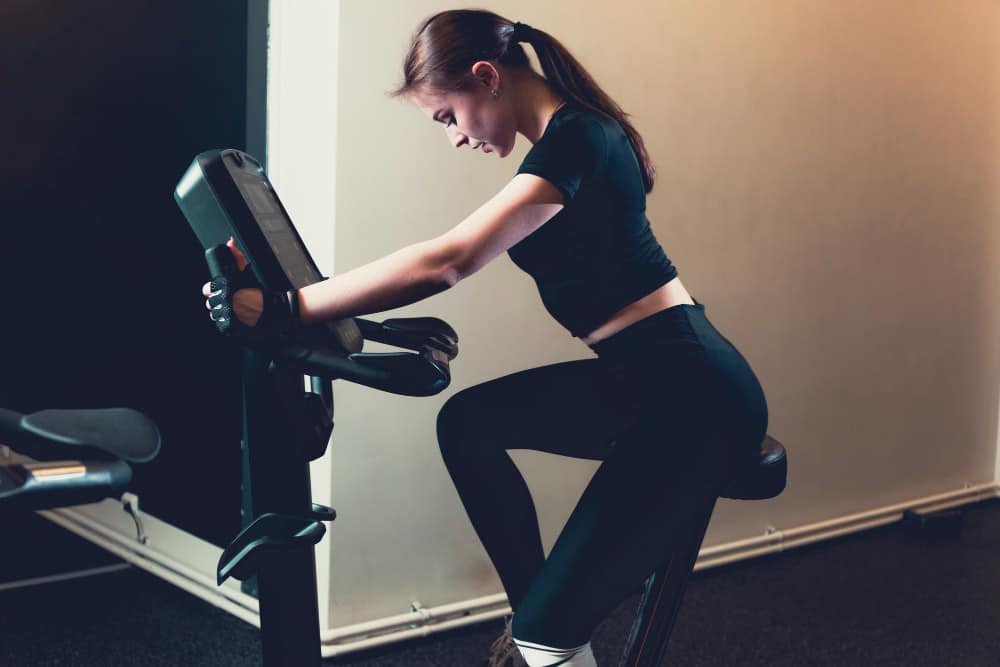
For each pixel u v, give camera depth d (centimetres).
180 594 244
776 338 292
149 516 269
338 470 212
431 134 216
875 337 322
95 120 262
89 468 76
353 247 207
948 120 336
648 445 128
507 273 233
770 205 285
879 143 314
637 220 132
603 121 124
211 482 246
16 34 268
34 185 271
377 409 216
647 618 141
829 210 301
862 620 246
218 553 242
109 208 263
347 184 205
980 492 367
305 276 120
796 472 304
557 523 250
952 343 351
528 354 239
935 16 326
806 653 224
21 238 273
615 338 135
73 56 261
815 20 290
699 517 140
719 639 231
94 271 268
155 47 249
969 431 364
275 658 127
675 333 132
